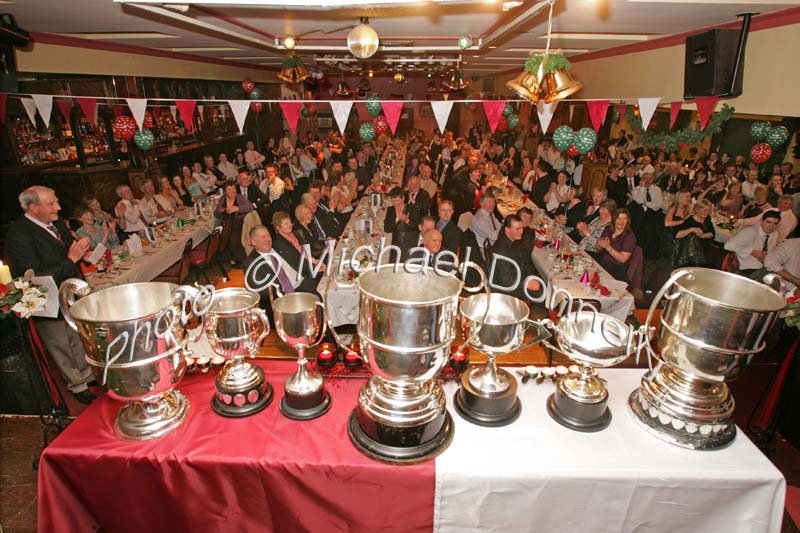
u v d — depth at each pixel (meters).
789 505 2.41
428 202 5.91
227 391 1.58
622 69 5.73
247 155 9.28
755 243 3.38
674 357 1.46
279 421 1.57
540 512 1.42
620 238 4.32
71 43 5.18
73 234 4.12
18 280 2.28
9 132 5.12
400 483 1.40
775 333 3.20
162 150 7.84
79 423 1.55
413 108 17.34
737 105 3.49
